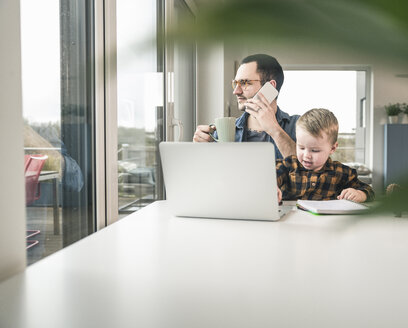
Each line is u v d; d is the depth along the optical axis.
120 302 0.56
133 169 2.13
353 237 0.97
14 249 0.75
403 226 1.10
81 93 1.45
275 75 0.97
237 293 0.59
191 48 0.13
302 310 0.52
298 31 0.12
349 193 1.51
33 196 1.18
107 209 1.63
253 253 0.83
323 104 4.79
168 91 2.78
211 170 1.17
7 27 0.73
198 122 3.97
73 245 0.90
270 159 1.11
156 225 1.13
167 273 0.70
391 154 4.75
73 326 0.48
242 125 2.22
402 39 0.12
